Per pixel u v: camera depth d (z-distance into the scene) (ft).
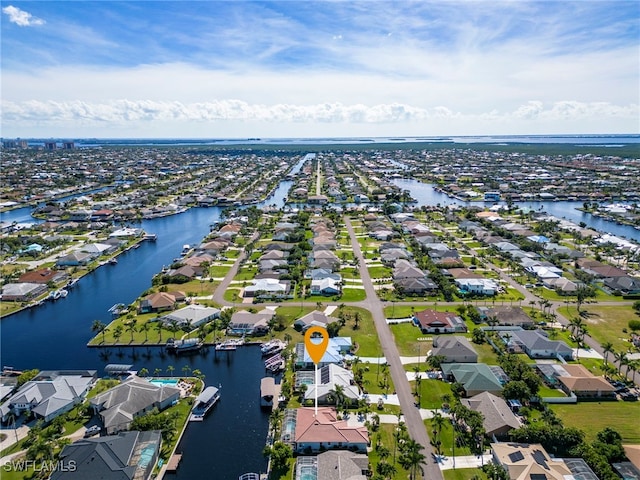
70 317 544.62
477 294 595.47
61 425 327.88
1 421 344.49
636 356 433.48
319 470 283.79
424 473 286.87
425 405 358.43
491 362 424.46
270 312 521.24
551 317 518.78
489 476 273.54
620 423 339.98
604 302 573.33
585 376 384.88
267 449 297.12
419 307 553.64
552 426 314.76
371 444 315.37
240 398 380.37
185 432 336.90
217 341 470.80
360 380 387.34
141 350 461.37
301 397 372.58
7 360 446.60
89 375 397.39
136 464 287.28
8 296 582.76
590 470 281.33
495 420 322.75
